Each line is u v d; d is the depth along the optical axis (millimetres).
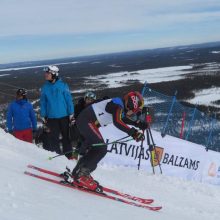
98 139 4855
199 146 10484
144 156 9148
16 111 7895
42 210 3434
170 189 7285
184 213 5469
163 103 9688
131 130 4793
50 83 7562
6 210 3133
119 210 4254
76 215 3561
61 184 4805
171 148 9711
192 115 10680
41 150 7246
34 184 4324
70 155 7531
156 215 4562
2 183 3961
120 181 6809
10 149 6324
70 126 7562
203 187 8047
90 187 4809
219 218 5793
